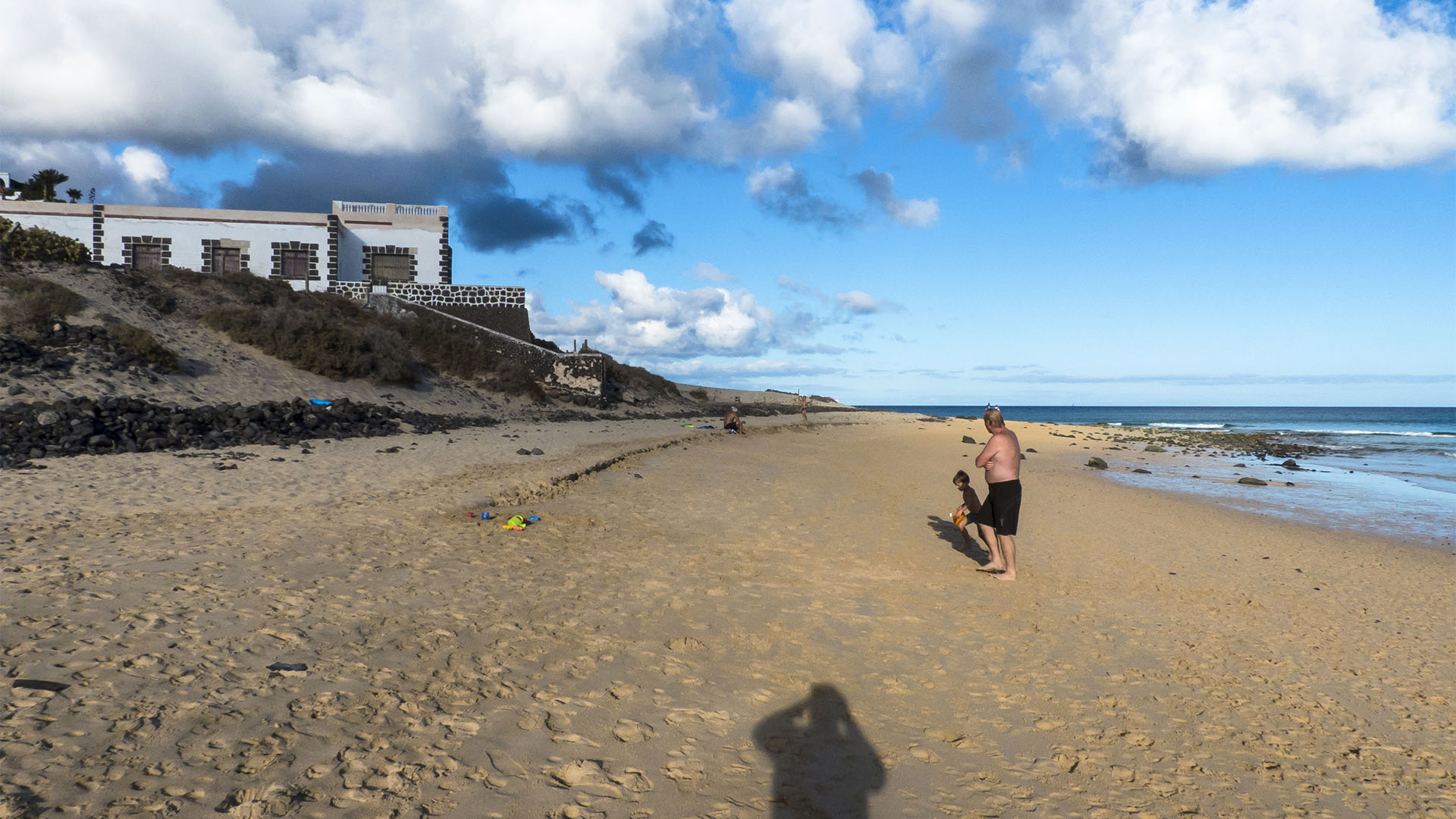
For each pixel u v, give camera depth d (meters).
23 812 2.89
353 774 3.52
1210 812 4.01
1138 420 126.56
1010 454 9.09
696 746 4.26
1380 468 29.48
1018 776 4.27
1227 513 16.58
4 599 5.36
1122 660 6.41
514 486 12.76
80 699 3.91
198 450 14.85
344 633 5.41
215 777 3.34
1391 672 6.57
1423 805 4.27
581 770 3.82
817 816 3.64
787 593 7.80
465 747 3.93
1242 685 6.00
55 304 20.53
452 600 6.52
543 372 36.31
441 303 37.91
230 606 5.73
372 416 21.53
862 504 14.51
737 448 23.95
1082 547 11.55
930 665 5.98
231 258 36.09
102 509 9.10
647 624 6.40
